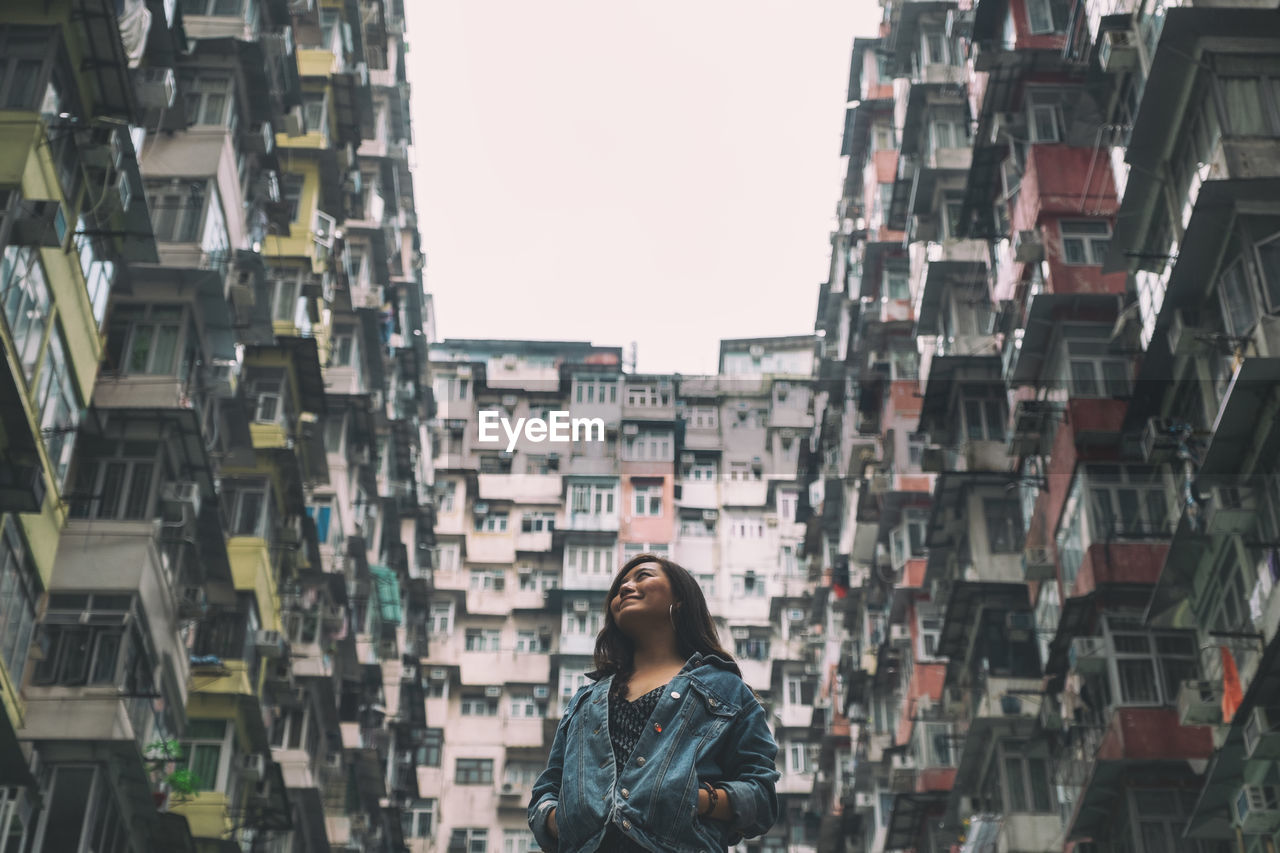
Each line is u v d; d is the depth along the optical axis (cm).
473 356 5919
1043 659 2656
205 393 2434
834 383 4659
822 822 3972
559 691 5241
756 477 5731
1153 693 2191
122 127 1991
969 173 2975
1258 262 1906
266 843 2767
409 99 4894
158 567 2117
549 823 397
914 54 4041
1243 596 1972
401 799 4250
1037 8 2933
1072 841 2306
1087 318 2592
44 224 1791
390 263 4753
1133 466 2373
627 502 5591
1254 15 2025
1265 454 1912
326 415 3225
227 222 2573
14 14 1930
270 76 2728
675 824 372
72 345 2005
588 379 5809
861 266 4394
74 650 1975
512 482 5675
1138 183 2214
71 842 1883
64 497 2003
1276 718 1805
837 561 4512
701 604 434
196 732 2514
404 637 4550
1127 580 2270
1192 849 2117
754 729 401
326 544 3422
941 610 3331
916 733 3297
